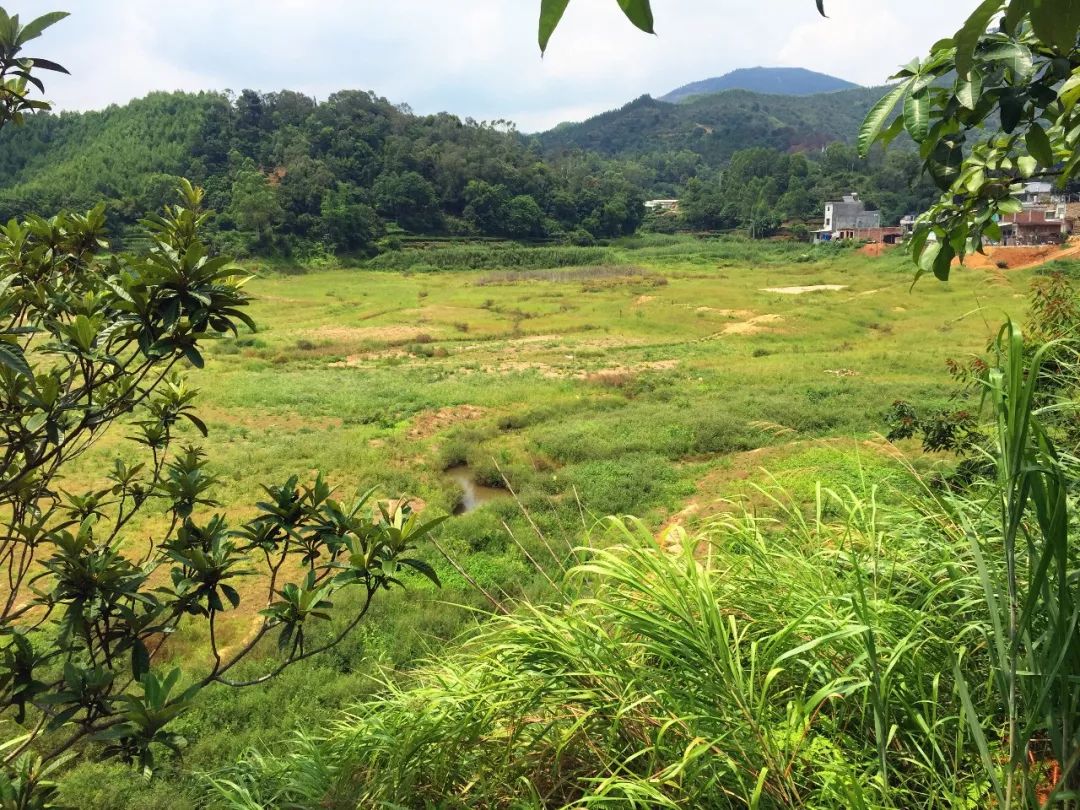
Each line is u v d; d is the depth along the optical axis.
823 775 1.91
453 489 14.09
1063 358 3.46
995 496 2.53
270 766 3.57
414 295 60.12
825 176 109.56
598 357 32.72
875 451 4.62
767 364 28.02
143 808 5.24
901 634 2.36
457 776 2.59
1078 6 1.15
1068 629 1.60
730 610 2.67
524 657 2.48
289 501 2.58
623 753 2.34
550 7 1.01
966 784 2.00
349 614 8.46
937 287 44.09
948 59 2.04
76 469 13.89
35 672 6.50
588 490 13.09
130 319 2.17
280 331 41.69
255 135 103.81
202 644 8.02
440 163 104.88
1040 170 2.40
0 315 2.12
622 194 114.56
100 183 87.06
